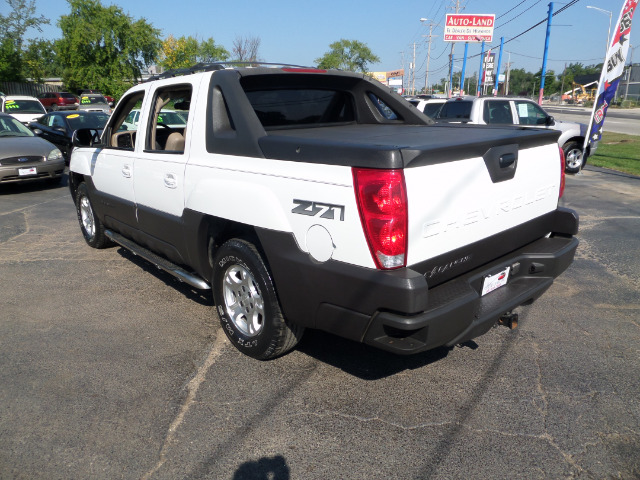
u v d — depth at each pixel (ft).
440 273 9.35
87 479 8.14
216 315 14.30
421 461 8.56
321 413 9.84
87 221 20.38
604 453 8.74
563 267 11.71
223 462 8.54
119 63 130.93
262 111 12.76
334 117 14.61
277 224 9.83
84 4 129.39
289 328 10.96
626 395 10.42
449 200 9.04
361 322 8.87
